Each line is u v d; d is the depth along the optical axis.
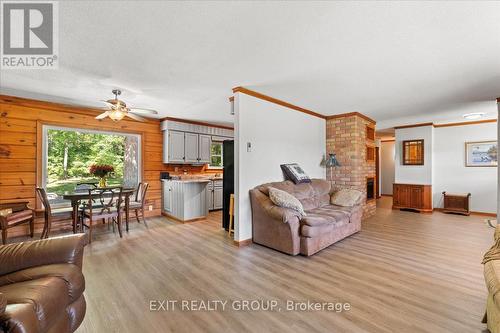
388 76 2.95
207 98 3.86
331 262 2.79
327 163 5.02
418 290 2.14
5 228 3.21
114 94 3.57
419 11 1.71
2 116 3.67
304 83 3.21
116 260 2.86
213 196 6.04
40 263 1.53
